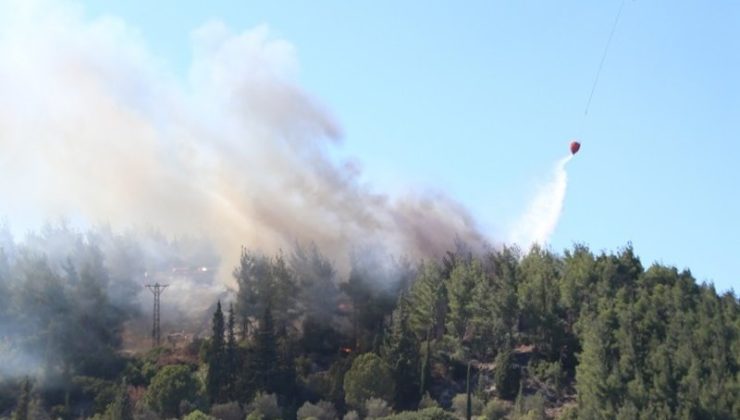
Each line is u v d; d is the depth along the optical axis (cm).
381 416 12088
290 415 12344
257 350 13100
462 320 13962
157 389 12138
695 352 11800
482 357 13700
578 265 14100
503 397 12750
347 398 12638
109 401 12538
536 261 14762
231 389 12781
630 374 11631
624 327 12288
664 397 11200
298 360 13625
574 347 13338
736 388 11112
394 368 12962
